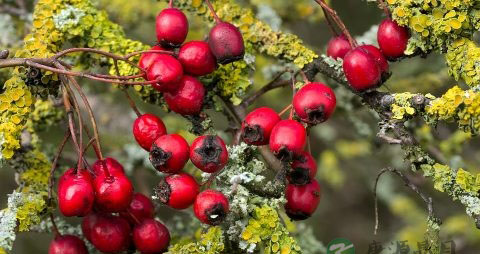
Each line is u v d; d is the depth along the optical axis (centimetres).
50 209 63
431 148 76
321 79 78
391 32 62
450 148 77
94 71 68
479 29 61
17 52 65
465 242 82
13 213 62
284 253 61
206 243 62
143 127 62
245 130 61
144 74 62
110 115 82
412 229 83
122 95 82
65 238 64
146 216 63
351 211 92
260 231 61
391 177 86
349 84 63
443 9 61
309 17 79
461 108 60
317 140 92
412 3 62
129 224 63
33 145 68
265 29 65
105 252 63
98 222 63
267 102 83
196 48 62
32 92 63
